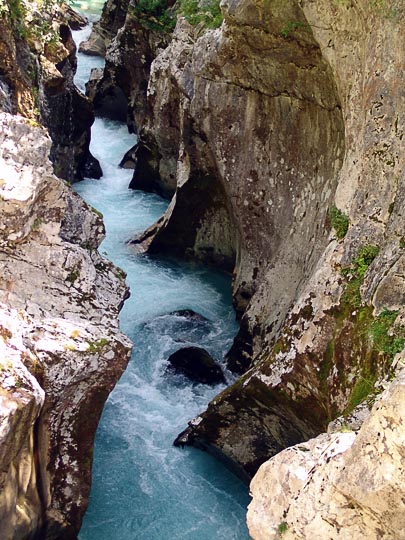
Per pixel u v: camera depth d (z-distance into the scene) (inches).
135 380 539.8
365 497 248.1
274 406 433.1
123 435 489.1
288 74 494.3
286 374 415.8
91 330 372.5
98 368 362.3
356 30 403.5
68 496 375.9
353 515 258.5
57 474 369.1
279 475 289.7
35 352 345.4
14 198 362.0
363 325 366.6
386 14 373.4
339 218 408.2
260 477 299.3
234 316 622.5
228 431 462.0
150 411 511.2
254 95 534.0
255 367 452.4
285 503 284.5
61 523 377.1
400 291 354.9
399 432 235.0
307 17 425.7
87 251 417.4
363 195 393.7
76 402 362.0
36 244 385.4
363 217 393.1
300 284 500.1
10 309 360.8
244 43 497.0
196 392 529.7
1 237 372.2
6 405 305.7
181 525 430.0
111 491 446.9
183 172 660.1
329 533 264.7
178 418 506.3
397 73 375.2
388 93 380.5
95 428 374.0
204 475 466.0
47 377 345.7
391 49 375.9
